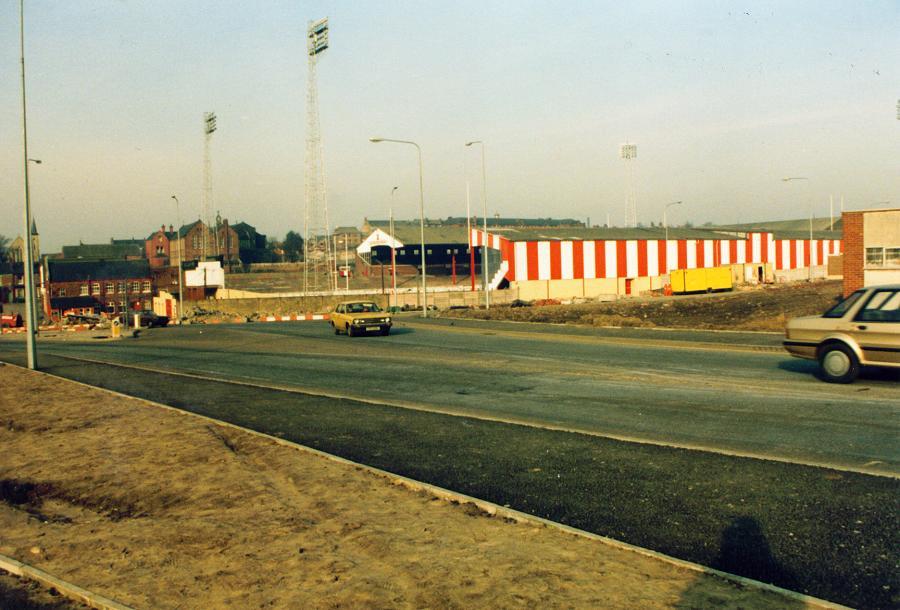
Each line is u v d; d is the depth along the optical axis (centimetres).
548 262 7331
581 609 444
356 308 3192
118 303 8794
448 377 1691
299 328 3875
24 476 872
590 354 2061
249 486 766
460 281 7769
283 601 480
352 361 2119
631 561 521
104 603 495
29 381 1841
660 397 1284
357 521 634
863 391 1259
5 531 680
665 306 5369
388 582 500
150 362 2316
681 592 466
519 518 625
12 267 10744
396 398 1402
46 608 508
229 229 11581
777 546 552
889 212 3484
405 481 756
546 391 1419
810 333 1398
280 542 592
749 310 4300
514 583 487
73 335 4219
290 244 15675
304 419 1177
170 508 712
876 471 757
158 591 511
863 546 546
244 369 2014
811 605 444
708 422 1050
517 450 908
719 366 1684
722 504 659
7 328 5997
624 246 7744
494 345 2455
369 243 8156
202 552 582
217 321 5647
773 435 948
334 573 521
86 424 1187
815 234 9819
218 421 1153
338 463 848
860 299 1355
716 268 7081
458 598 468
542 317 4181
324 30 6481
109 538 633
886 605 450
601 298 6844
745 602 450
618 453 873
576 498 693
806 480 729
